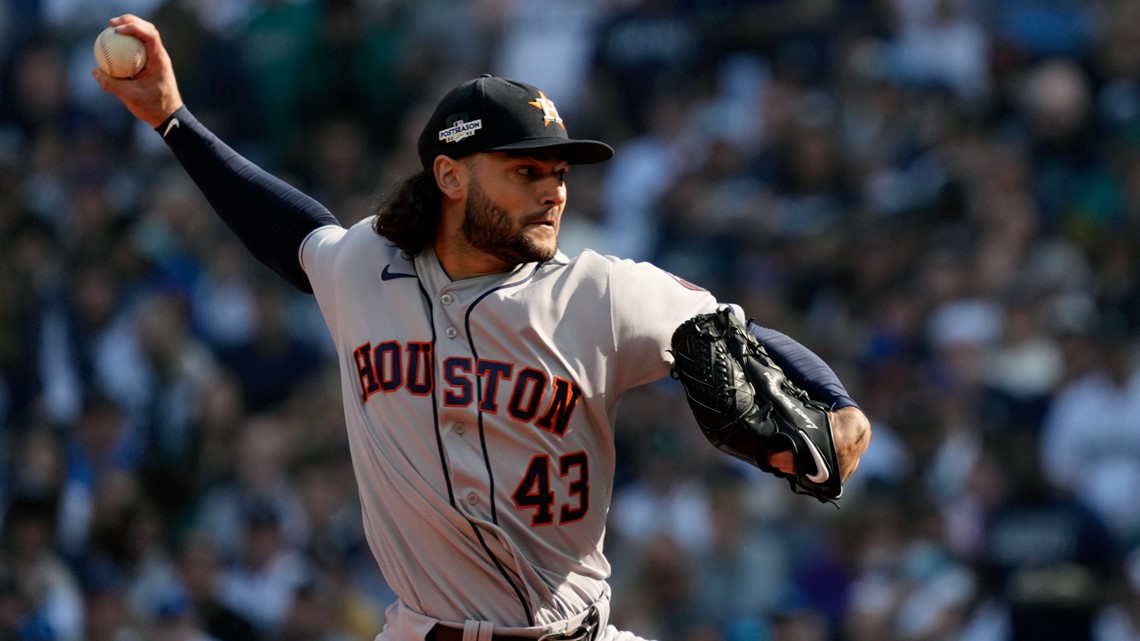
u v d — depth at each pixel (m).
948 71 39.59
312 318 37.12
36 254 38.56
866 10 40.22
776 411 10.43
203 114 42.41
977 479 30.19
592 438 10.90
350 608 29.91
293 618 29.30
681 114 39.78
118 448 34.44
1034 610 28.64
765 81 39.38
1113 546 29.22
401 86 41.53
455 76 41.81
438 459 10.79
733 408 10.40
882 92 38.75
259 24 42.44
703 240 36.31
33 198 40.91
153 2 43.88
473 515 10.72
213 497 33.56
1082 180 37.53
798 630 27.78
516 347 10.75
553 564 10.95
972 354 32.44
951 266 34.19
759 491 30.75
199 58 42.56
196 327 37.06
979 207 36.00
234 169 12.34
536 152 10.67
